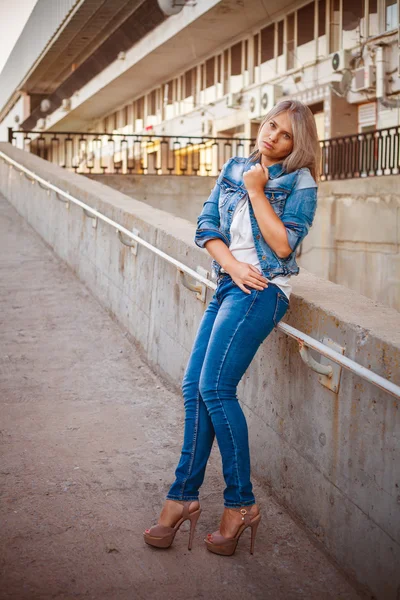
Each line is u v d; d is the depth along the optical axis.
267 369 3.47
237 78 23.64
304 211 2.67
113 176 15.64
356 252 13.31
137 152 33.06
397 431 2.39
